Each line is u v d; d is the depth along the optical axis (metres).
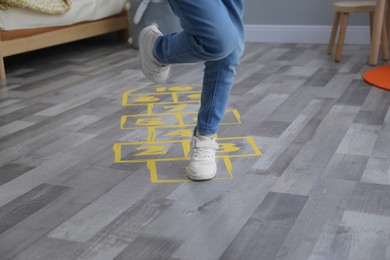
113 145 1.87
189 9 1.21
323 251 1.18
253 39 4.11
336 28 3.39
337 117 2.12
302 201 1.42
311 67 3.07
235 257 1.16
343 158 1.70
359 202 1.40
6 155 1.81
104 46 3.98
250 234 1.26
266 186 1.52
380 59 3.27
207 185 1.53
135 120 2.15
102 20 3.81
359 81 2.71
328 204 1.40
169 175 1.61
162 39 1.40
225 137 1.92
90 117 2.21
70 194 1.50
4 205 1.44
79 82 2.85
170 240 1.24
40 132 2.04
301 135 1.92
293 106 2.29
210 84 1.48
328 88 2.58
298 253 1.17
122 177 1.60
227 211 1.38
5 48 2.95
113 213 1.38
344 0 3.80
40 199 1.47
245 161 1.70
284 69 3.04
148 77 1.54
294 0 3.94
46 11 3.11
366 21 3.80
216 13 1.22
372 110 2.20
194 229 1.29
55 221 1.35
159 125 2.08
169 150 1.81
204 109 1.53
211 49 1.26
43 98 2.54
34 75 3.06
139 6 3.66
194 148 1.58
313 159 1.70
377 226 1.28
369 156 1.71
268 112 2.21
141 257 1.17
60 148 1.86
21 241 1.25
